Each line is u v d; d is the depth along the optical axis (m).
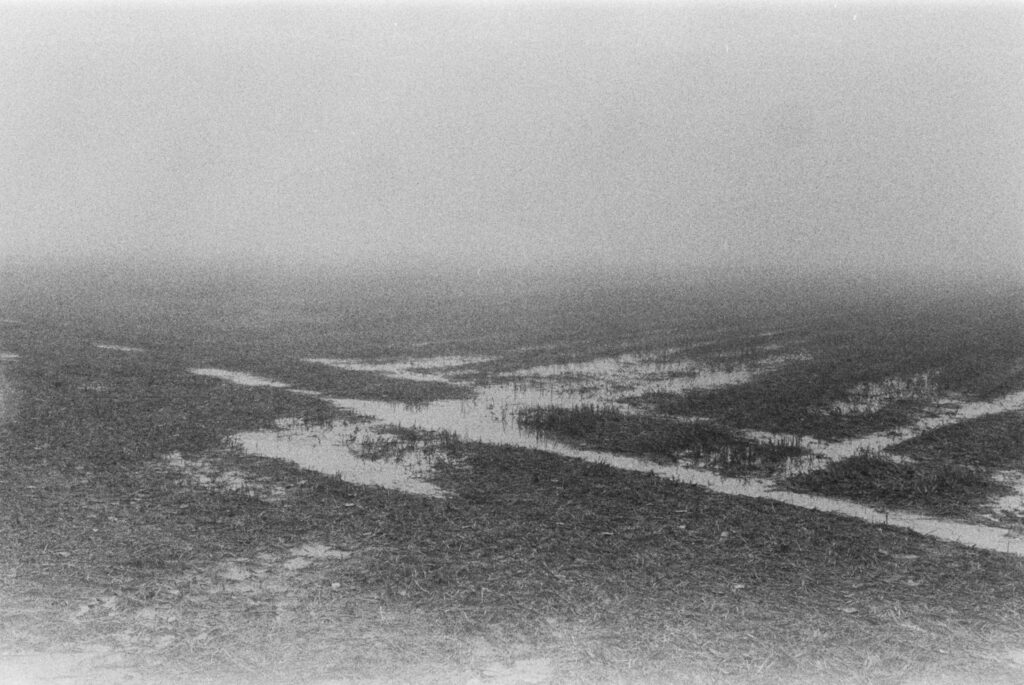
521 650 7.36
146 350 27.31
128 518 10.68
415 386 22.31
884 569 9.46
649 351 29.86
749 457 15.04
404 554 9.70
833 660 7.25
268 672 6.87
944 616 8.20
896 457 15.27
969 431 17.36
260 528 10.49
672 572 9.28
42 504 11.09
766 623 7.98
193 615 7.93
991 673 7.07
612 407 19.78
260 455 14.48
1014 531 11.23
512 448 15.45
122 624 7.71
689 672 7.00
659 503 12.02
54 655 7.08
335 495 12.05
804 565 9.56
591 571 9.27
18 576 8.71
